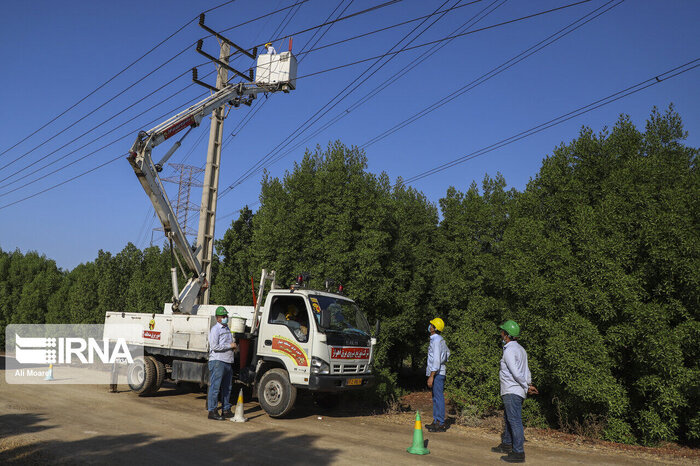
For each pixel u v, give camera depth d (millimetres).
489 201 17469
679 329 8664
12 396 11484
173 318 11883
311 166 16641
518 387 7195
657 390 8805
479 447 8117
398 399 14062
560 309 9594
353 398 12609
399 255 16047
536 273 10234
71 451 6738
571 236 10266
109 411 9961
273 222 15633
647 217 9227
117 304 25766
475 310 13586
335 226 14672
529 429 10141
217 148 17469
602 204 10016
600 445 8734
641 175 9930
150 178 13070
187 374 11477
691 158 11320
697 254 8695
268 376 10109
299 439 8031
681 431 9758
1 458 6285
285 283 14938
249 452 7027
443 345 9750
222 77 18172
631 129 11336
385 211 14852
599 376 8773
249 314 12164
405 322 16172
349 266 14219
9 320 33938
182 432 8195
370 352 10789
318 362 9492
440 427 9484
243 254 21531
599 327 9586
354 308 11047
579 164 11523
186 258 14180
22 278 35438
